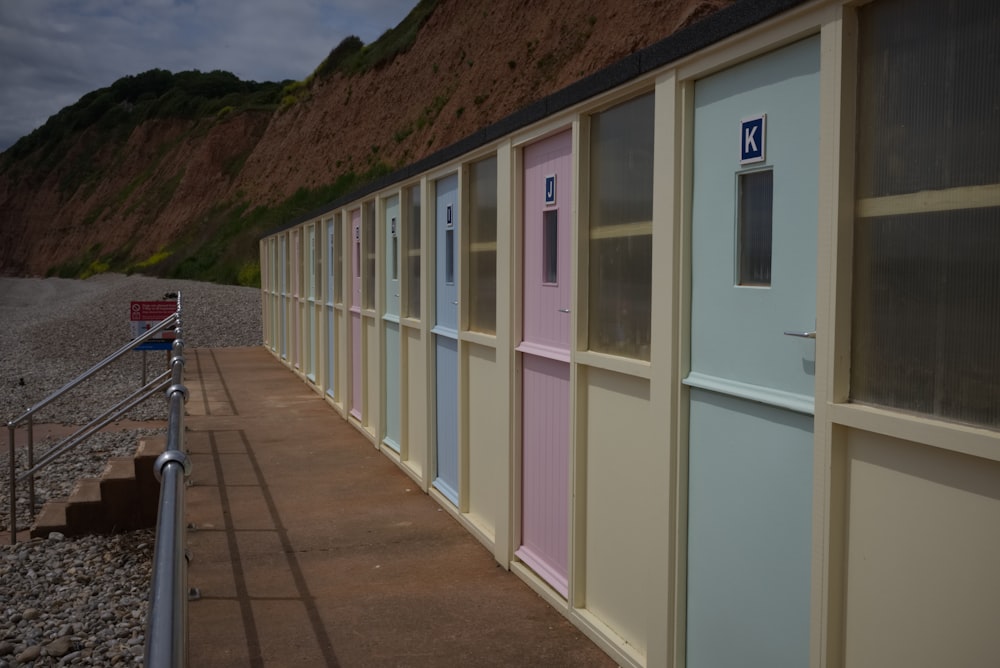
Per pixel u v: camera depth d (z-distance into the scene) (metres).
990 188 2.11
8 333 28.06
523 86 29.56
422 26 41.91
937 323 2.25
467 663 3.96
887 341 2.40
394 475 7.61
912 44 2.31
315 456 8.41
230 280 43.31
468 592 4.83
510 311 5.08
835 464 2.54
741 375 3.04
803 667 2.76
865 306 2.47
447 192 6.47
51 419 13.64
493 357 5.55
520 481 5.13
